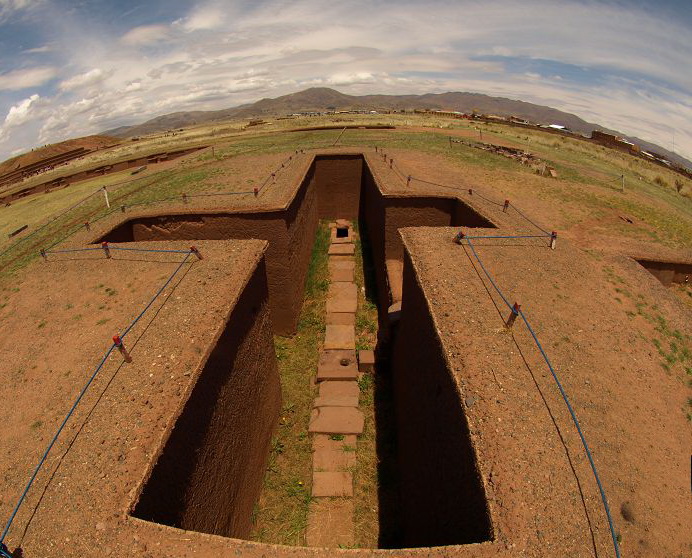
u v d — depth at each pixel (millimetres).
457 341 4961
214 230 10125
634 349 5613
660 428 4535
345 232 16859
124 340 5098
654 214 11578
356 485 6996
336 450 7484
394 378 8570
